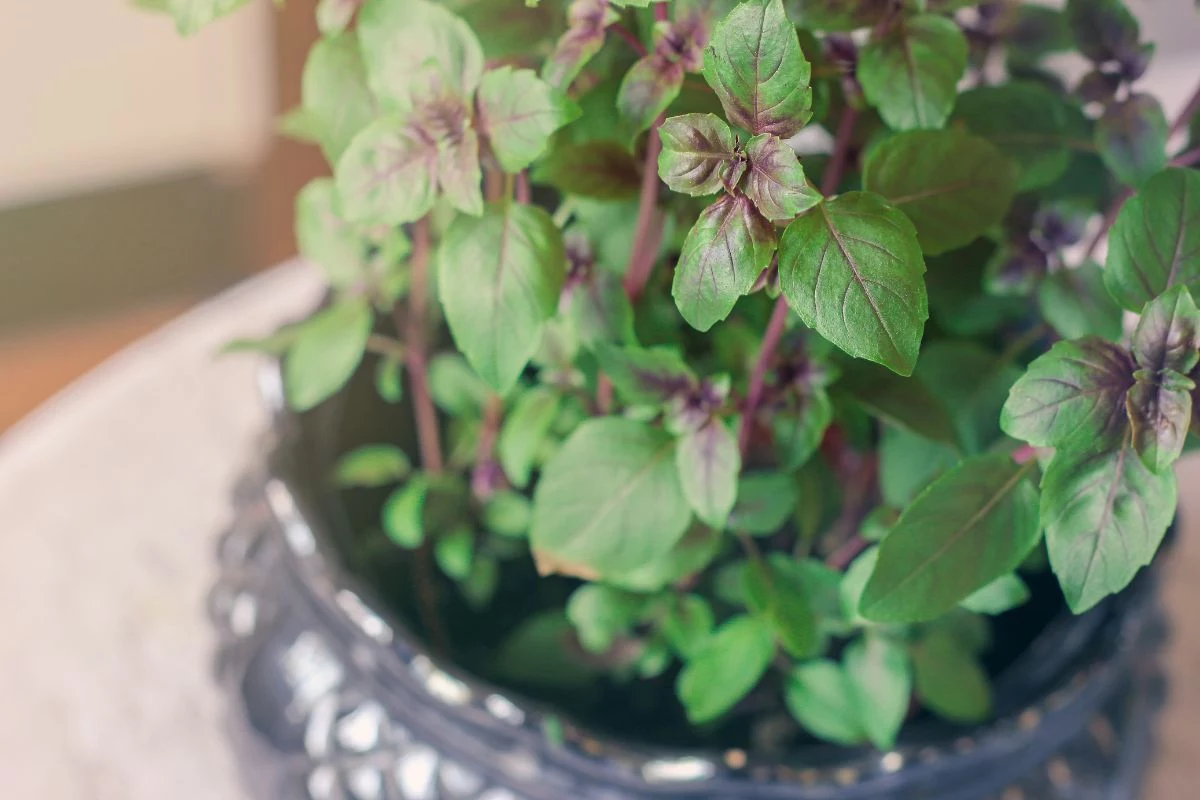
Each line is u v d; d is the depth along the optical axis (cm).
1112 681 50
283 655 52
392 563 58
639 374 42
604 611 48
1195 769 64
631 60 43
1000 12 48
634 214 45
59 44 128
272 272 94
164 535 77
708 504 42
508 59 44
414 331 54
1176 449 34
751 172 33
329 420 56
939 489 37
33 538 76
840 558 49
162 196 139
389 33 39
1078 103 44
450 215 50
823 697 47
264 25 121
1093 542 35
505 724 46
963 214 39
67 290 138
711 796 45
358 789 50
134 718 68
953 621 50
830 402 45
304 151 133
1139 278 36
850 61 41
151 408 84
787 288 33
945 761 44
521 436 48
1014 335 52
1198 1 42
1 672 69
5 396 130
